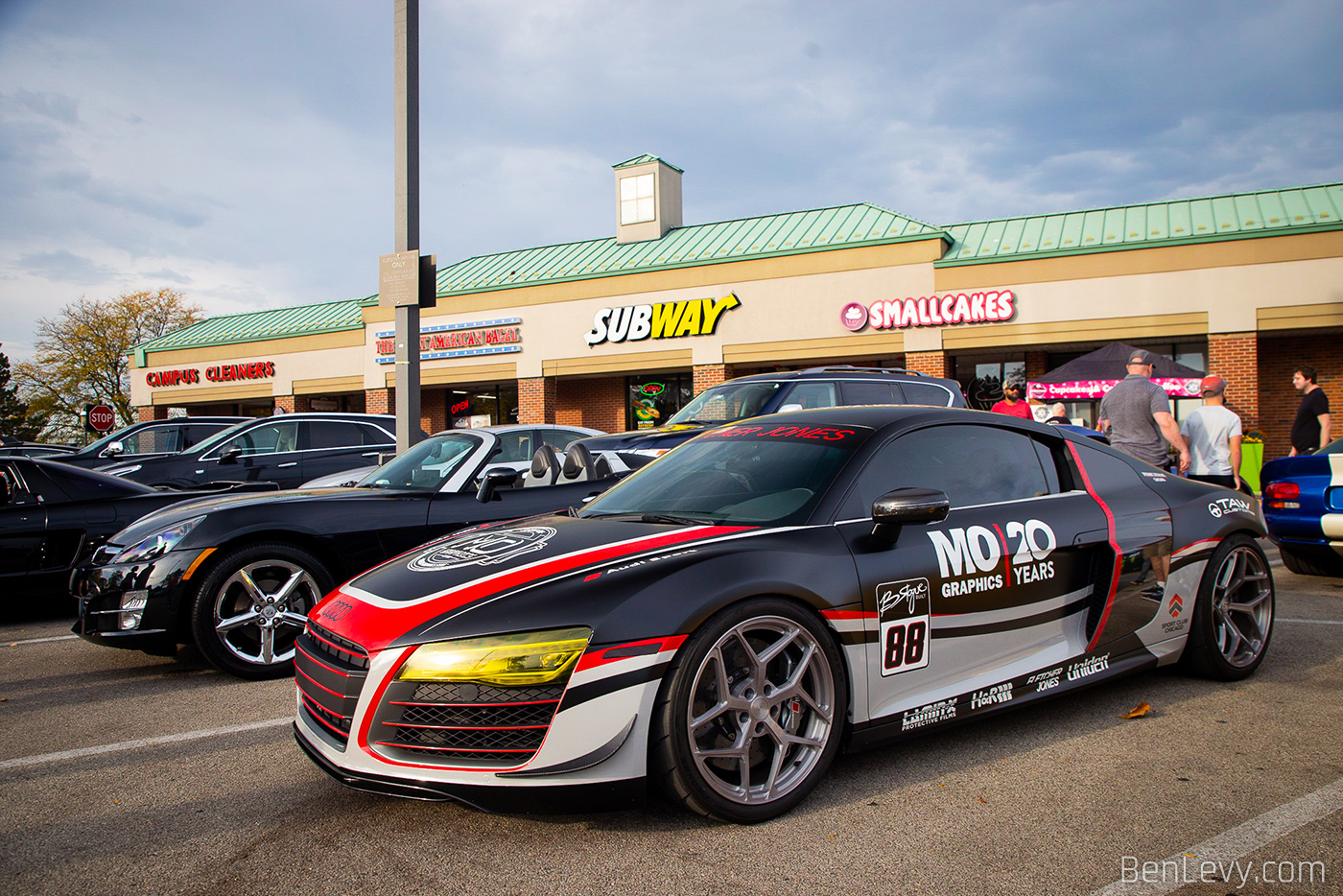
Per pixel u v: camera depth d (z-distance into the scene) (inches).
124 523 242.4
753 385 302.5
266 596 176.4
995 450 135.5
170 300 1859.0
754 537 107.8
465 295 888.3
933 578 115.6
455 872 91.2
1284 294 600.4
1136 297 636.1
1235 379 611.5
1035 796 106.7
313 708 110.5
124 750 132.9
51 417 1844.2
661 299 795.4
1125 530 139.3
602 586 97.9
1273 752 119.6
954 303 679.1
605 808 93.2
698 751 95.8
